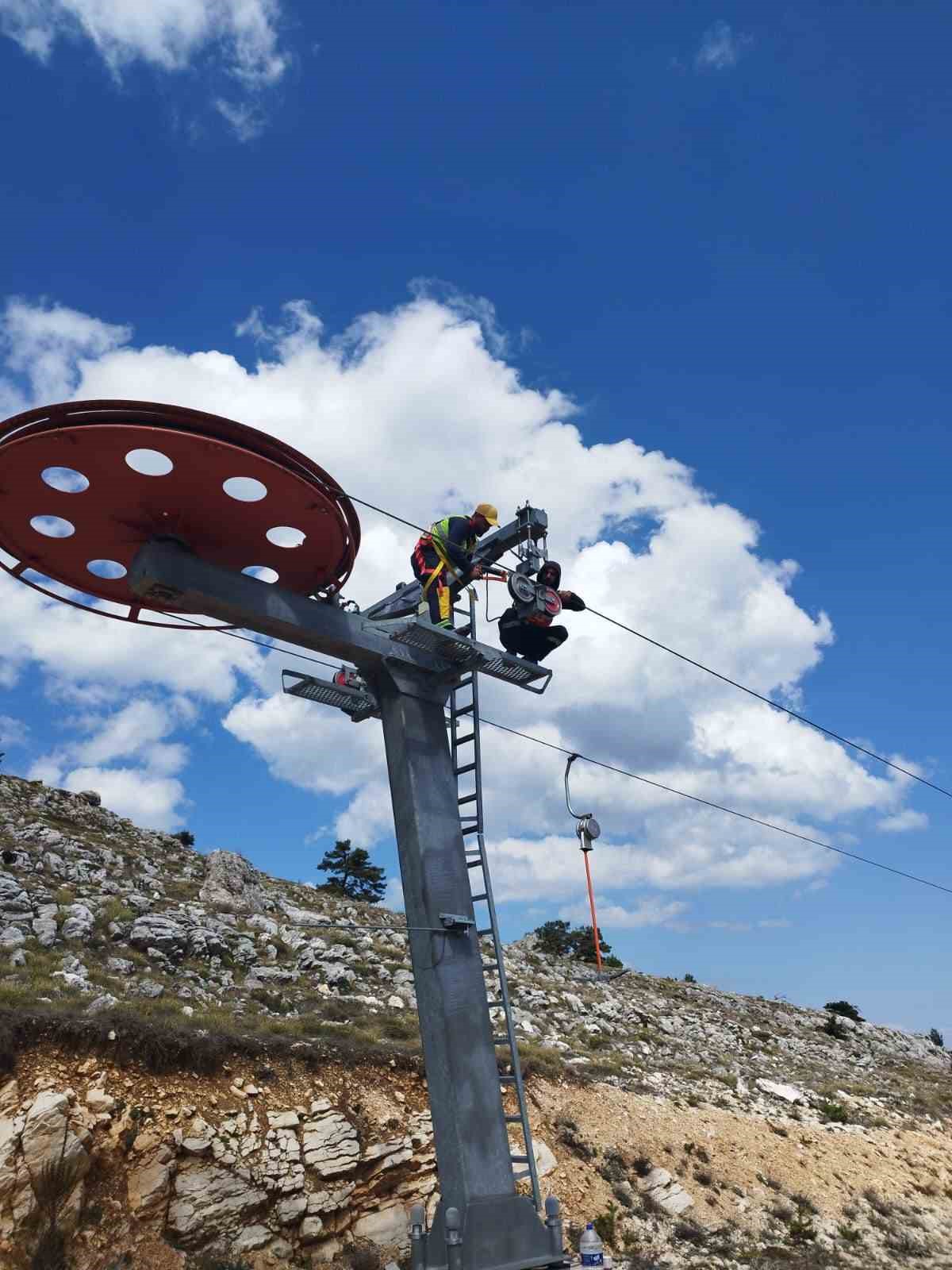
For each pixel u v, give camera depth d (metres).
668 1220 22.22
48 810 41.66
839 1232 23.66
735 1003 55.53
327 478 11.46
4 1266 14.38
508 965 45.16
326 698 14.12
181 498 11.31
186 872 39.88
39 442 10.27
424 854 12.52
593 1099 26.14
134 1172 16.47
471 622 13.96
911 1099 38.34
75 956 25.22
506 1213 11.17
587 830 14.07
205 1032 19.80
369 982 31.59
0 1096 16.19
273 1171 17.83
